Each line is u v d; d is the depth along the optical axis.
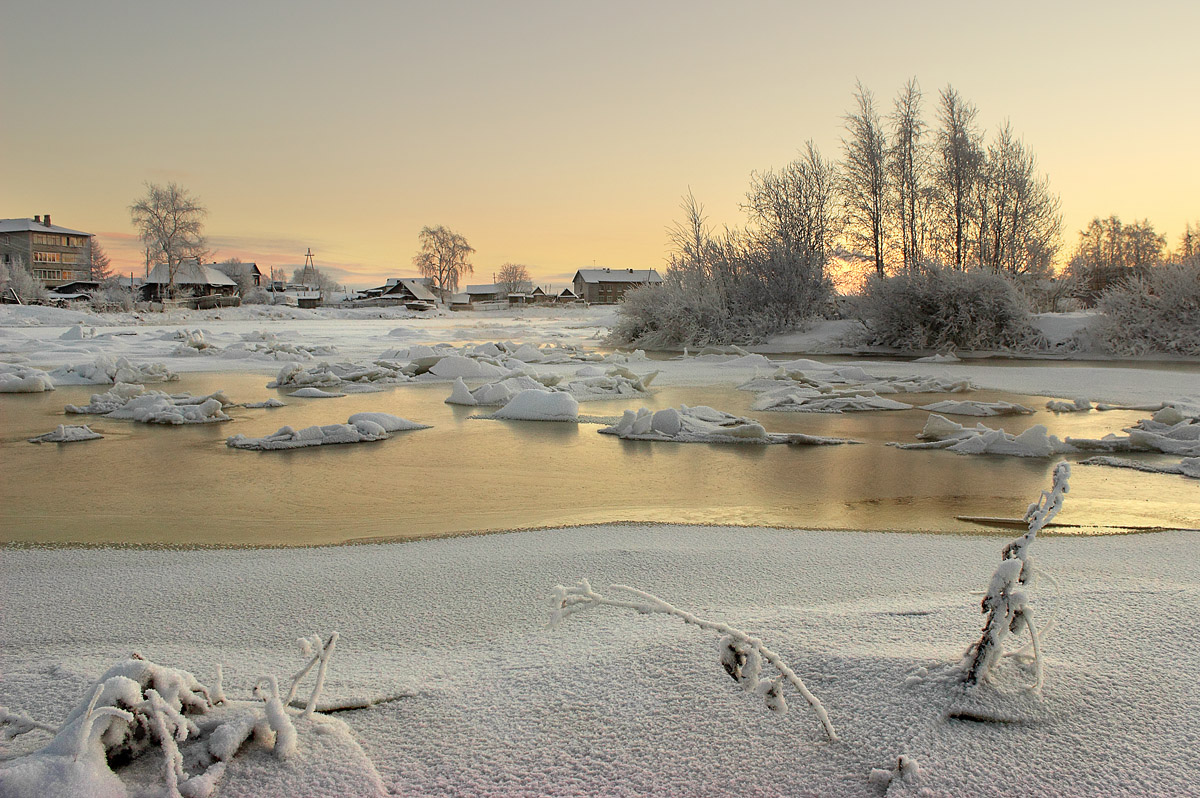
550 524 6.54
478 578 4.64
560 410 12.78
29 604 4.31
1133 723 2.31
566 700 2.55
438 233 121.19
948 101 34.41
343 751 2.22
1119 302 26.84
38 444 10.78
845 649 2.82
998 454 9.84
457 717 2.49
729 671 2.27
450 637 3.62
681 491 7.88
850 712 2.38
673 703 2.49
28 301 69.69
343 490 7.98
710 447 10.45
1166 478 8.37
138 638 3.72
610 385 16.48
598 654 2.93
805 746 2.25
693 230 35.19
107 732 2.04
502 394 14.80
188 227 80.50
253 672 3.09
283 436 10.73
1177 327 25.66
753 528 6.15
